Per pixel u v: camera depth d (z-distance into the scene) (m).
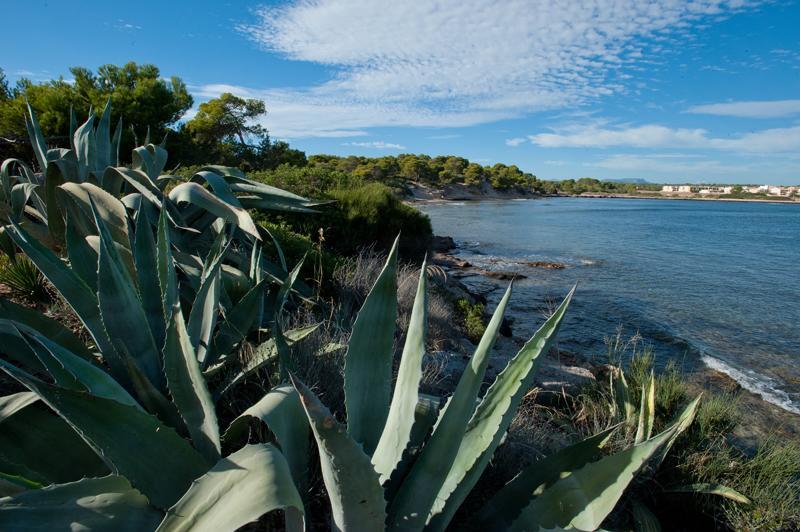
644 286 18.03
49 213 4.05
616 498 1.75
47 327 2.63
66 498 1.61
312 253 6.71
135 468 1.73
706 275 21.02
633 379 5.39
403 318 6.16
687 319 13.20
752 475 3.71
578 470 1.91
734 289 17.80
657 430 4.11
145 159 4.80
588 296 15.91
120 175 4.51
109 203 3.72
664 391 4.90
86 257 3.00
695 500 3.55
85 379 1.96
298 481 1.98
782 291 17.53
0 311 2.52
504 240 33.59
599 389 5.30
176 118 25.75
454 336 7.48
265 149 37.66
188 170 11.56
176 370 2.10
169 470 1.81
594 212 75.88
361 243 13.00
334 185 15.58
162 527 1.42
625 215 70.06
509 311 13.29
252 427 2.48
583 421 4.48
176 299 2.07
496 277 19.22
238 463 1.57
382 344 2.21
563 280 19.02
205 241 4.91
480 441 1.88
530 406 4.40
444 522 1.90
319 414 1.31
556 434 3.99
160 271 2.75
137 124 21.27
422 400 2.57
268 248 6.56
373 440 2.21
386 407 2.25
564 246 30.91
